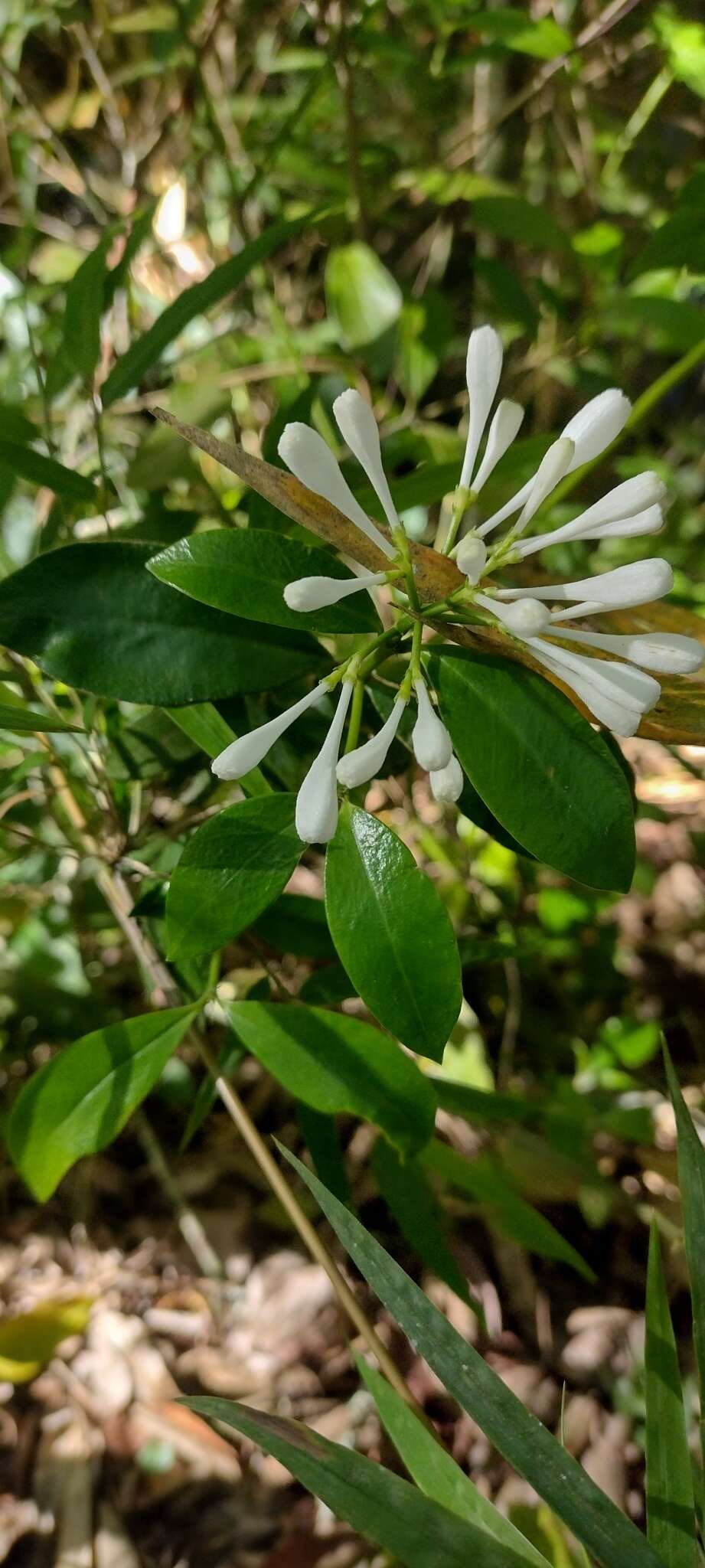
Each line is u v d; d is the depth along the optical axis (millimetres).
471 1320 402
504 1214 284
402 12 458
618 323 367
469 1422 377
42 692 258
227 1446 373
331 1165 263
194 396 350
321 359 381
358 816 172
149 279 446
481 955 294
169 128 393
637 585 154
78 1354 395
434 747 156
